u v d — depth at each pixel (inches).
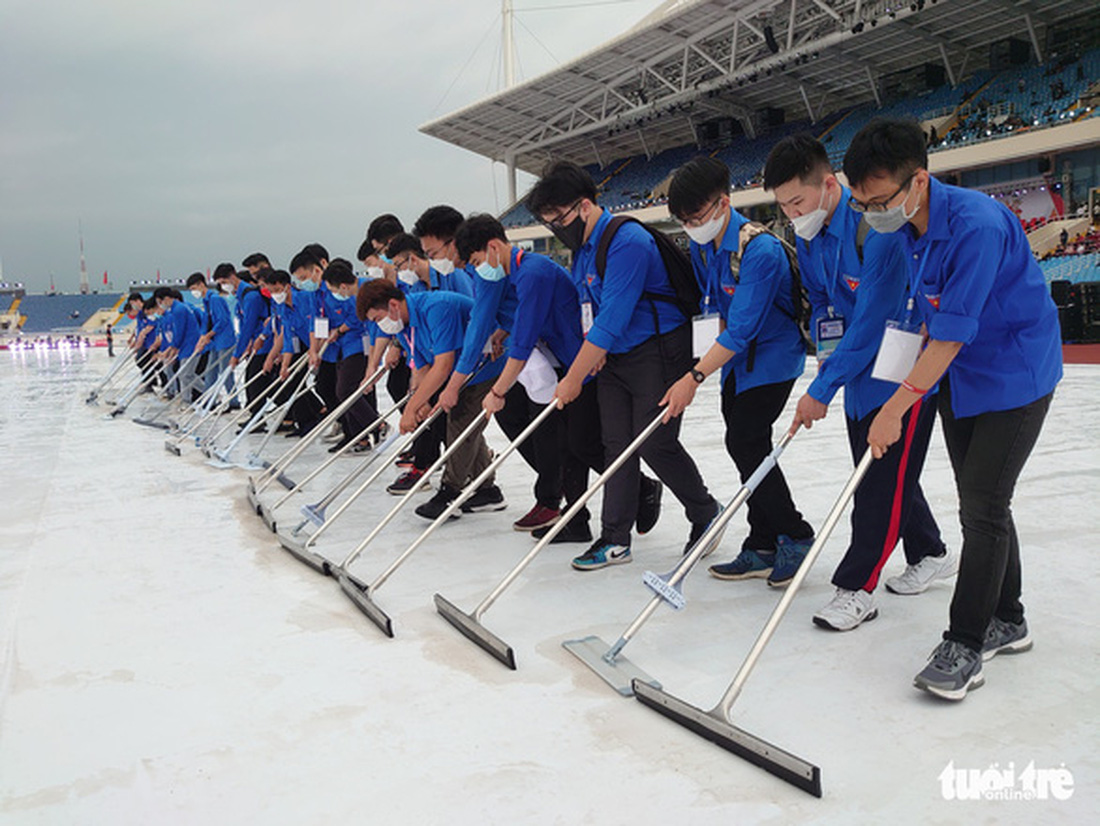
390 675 86.4
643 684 77.6
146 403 403.9
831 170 90.0
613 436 121.7
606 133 1117.1
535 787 64.8
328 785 66.1
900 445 91.7
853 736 71.2
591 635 95.5
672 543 134.6
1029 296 75.1
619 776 66.1
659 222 970.1
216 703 81.0
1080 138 634.2
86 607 110.1
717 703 77.5
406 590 114.3
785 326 108.3
